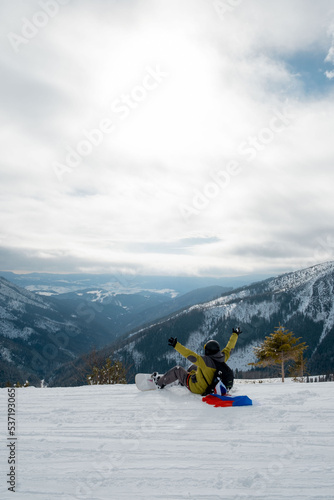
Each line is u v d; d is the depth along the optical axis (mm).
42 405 4359
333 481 2127
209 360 4480
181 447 2756
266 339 22453
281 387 5316
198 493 2041
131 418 3621
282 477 2197
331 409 3697
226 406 3967
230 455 2562
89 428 3352
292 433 2988
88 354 15312
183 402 4211
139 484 2176
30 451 2785
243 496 1989
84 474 2334
